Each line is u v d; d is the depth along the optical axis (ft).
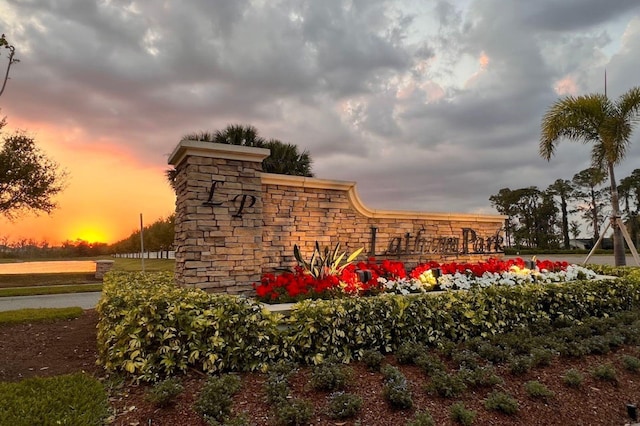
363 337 13.34
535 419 10.00
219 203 16.98
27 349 15.35
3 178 56.03
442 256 28.07
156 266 77.00
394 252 25.48
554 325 18.25
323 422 8.98
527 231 153.07
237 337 11.91
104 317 13.56
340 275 18.75
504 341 14.48
